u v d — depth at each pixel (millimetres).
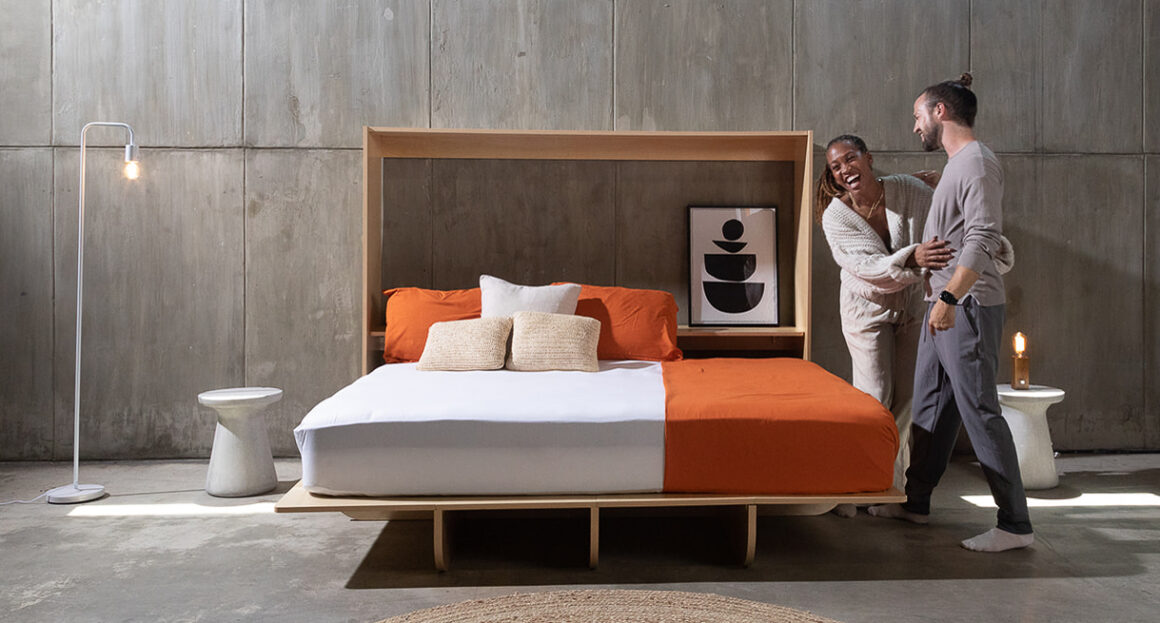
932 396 3256
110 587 2646
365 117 4504
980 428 2965
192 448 4504
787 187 4637
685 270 4625
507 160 4582
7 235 4414
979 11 4562
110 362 4465
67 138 4422
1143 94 4613
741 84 4559
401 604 2508
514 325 3736
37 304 4434
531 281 4605
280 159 4488
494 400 2787
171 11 4438
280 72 4477
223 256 4492
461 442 2676
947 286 2908
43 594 2588
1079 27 4590
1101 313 4641
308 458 2682
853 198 3664
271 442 4535
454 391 2951
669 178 4621
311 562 2889
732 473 2695
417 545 3072
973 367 2945
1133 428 4668
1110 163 4617
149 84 4441
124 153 4445
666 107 4559
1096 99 4602
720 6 4547
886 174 4562
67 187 4426
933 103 3111
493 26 4520
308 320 4520
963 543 3018
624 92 4547
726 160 4625
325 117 4496
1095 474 4156
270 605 2500
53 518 3418
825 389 2947
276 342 4520
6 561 2895
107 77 4426
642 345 4008
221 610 2461
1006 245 3229
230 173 4477
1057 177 4602
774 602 2512
